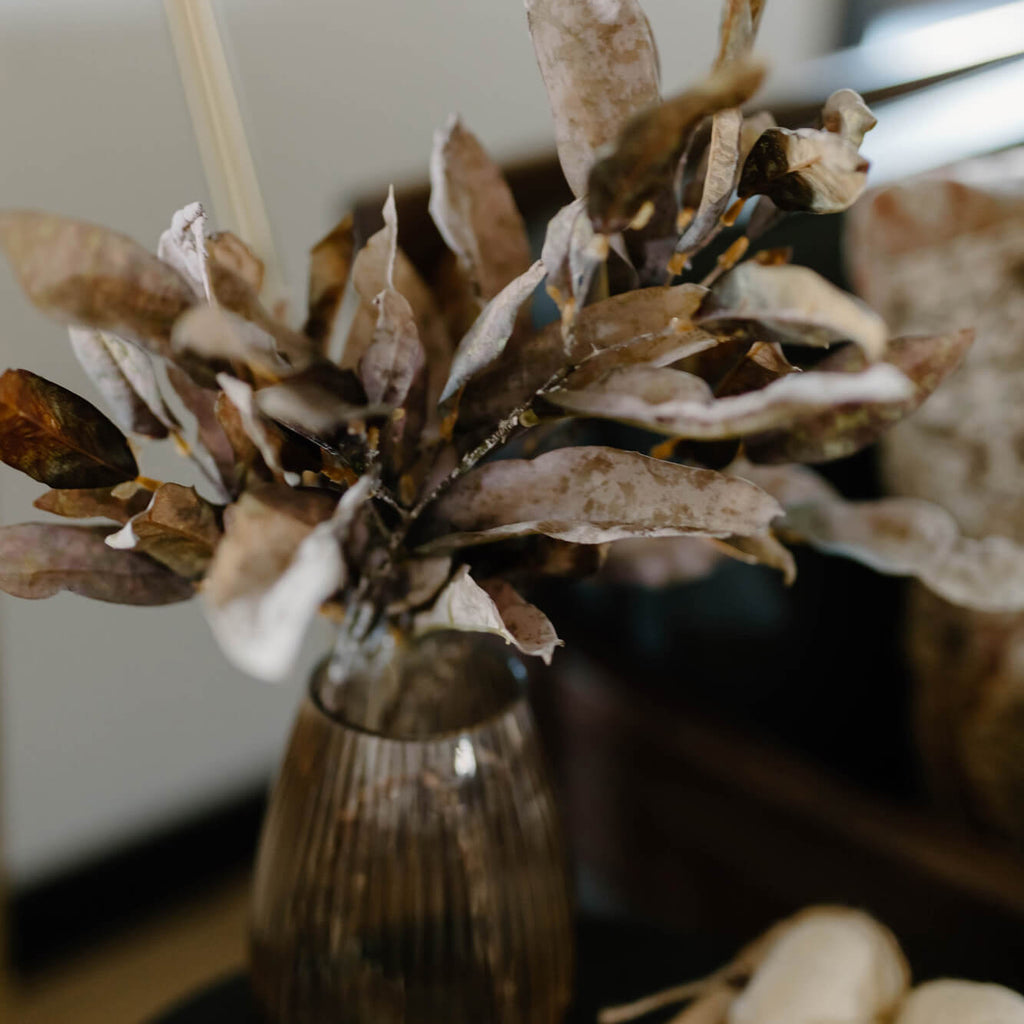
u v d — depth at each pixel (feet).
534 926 2.33
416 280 2.32
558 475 2.09
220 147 2.29
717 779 3.31
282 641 1.71
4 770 3.96
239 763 4.69
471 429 2.13
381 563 2.17
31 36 3.06
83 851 4.40
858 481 3.53
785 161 2.02
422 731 2.31
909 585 3.50
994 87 4.39
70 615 3.92
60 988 4.42
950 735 3.34
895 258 3.26
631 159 1.86
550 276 2.05
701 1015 2.50
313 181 3.38
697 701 3.47
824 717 3.72
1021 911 2.92
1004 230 3.18
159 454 2.94
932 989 2.43
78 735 4.15
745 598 3.53
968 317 3.17
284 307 2.34
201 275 1.98
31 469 2.10
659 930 2.80
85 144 3.17
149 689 4.26
